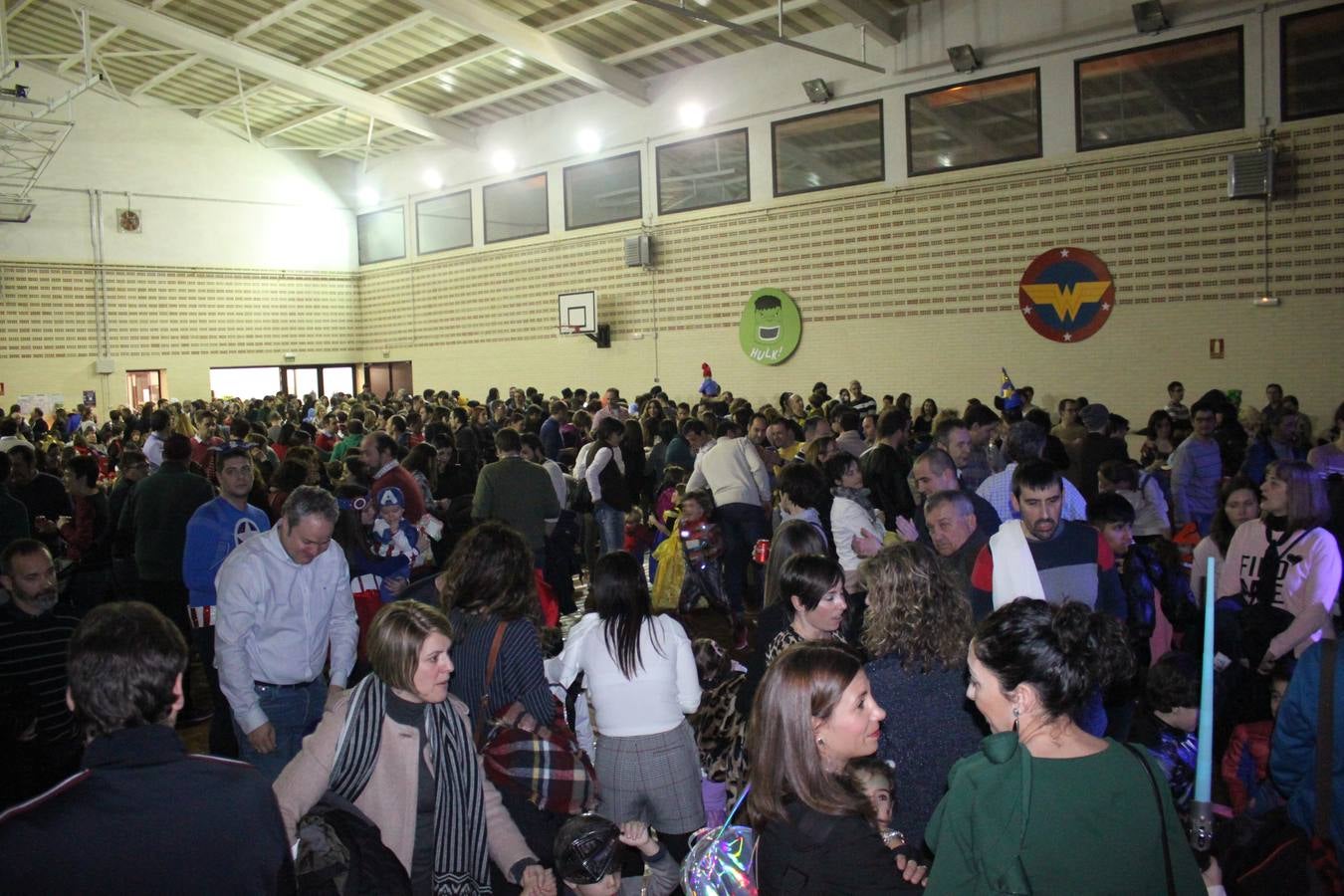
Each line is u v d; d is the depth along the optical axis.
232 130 19.78
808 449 6.20
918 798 2.43
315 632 3.54
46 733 3.30
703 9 12.69
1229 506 4.09
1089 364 11.12
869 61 12.71
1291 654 3.42
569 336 16.97
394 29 14.38
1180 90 10.38
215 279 19.66
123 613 1.72
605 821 2.44
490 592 3.02
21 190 17.20
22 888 1.49
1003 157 11.64
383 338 21.03
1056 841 1.63
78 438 11.70
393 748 2.27
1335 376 9.57
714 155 14.58
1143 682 3.06
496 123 17.92
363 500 4.60
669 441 9.55
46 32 16.62
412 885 2.27
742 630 6.71
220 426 11.16
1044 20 11.20
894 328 12.71
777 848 1.84
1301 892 1.97
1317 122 9.58
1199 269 10.33
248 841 1.64
